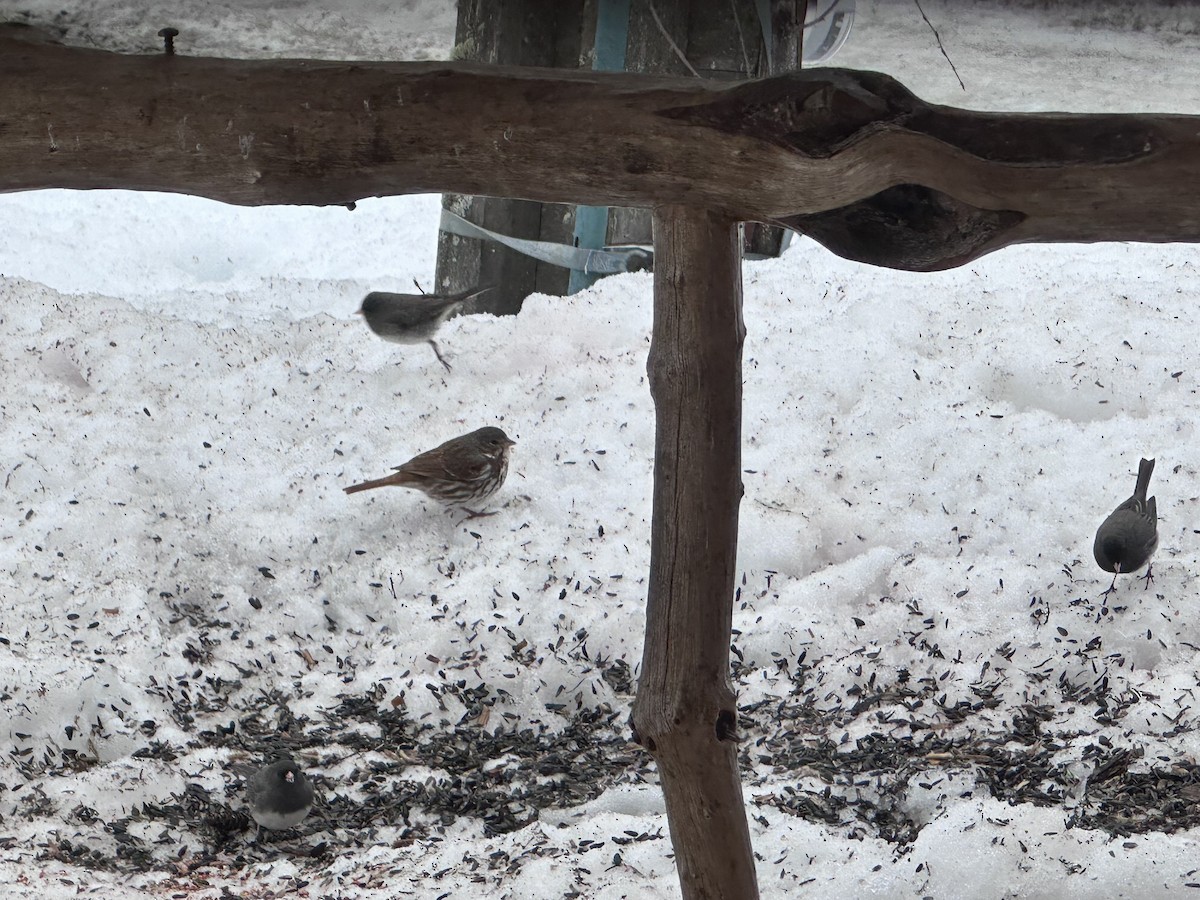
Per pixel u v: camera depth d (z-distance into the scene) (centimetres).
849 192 378
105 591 698
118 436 827
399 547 746
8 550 727
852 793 554
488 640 674
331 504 777
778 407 837
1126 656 638
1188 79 464
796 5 664
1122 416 820
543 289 1005
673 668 396
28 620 678
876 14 549
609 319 927
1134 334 887
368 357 920
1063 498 751
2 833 534
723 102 380
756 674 646
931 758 573
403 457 820
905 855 492
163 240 1342
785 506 759
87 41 445
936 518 743
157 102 415
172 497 782
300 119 409
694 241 396
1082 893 467
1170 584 676
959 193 375
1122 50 459
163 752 597
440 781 583
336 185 416
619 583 710
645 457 812
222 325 967
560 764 597
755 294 962
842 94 368
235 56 446
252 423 846
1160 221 375
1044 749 575
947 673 636
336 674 664
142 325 936
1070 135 370
